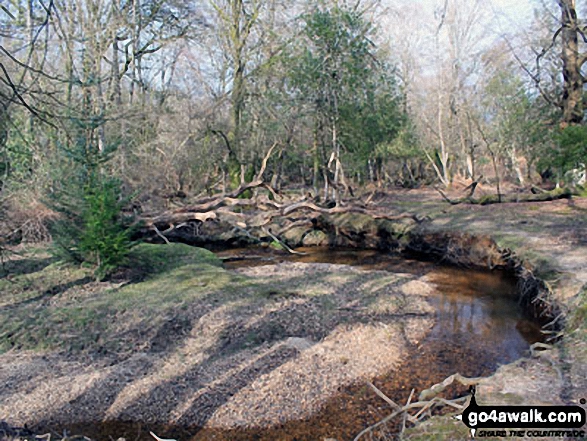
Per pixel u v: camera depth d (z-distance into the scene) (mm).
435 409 5562
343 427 5340
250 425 5422
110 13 17500
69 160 12211
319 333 7910
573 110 17328
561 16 17906
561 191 18203
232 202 15375
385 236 15984
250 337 7684
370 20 20703
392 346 7504
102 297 9164
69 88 14305
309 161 23750
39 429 5336
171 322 8109
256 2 20438
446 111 32156
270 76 20078
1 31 6238
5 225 12109
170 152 20266
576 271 8617
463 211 17078
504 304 9625
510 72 23406
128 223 11125
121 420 5539
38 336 7551
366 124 18859
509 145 24359
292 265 13188
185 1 19672
